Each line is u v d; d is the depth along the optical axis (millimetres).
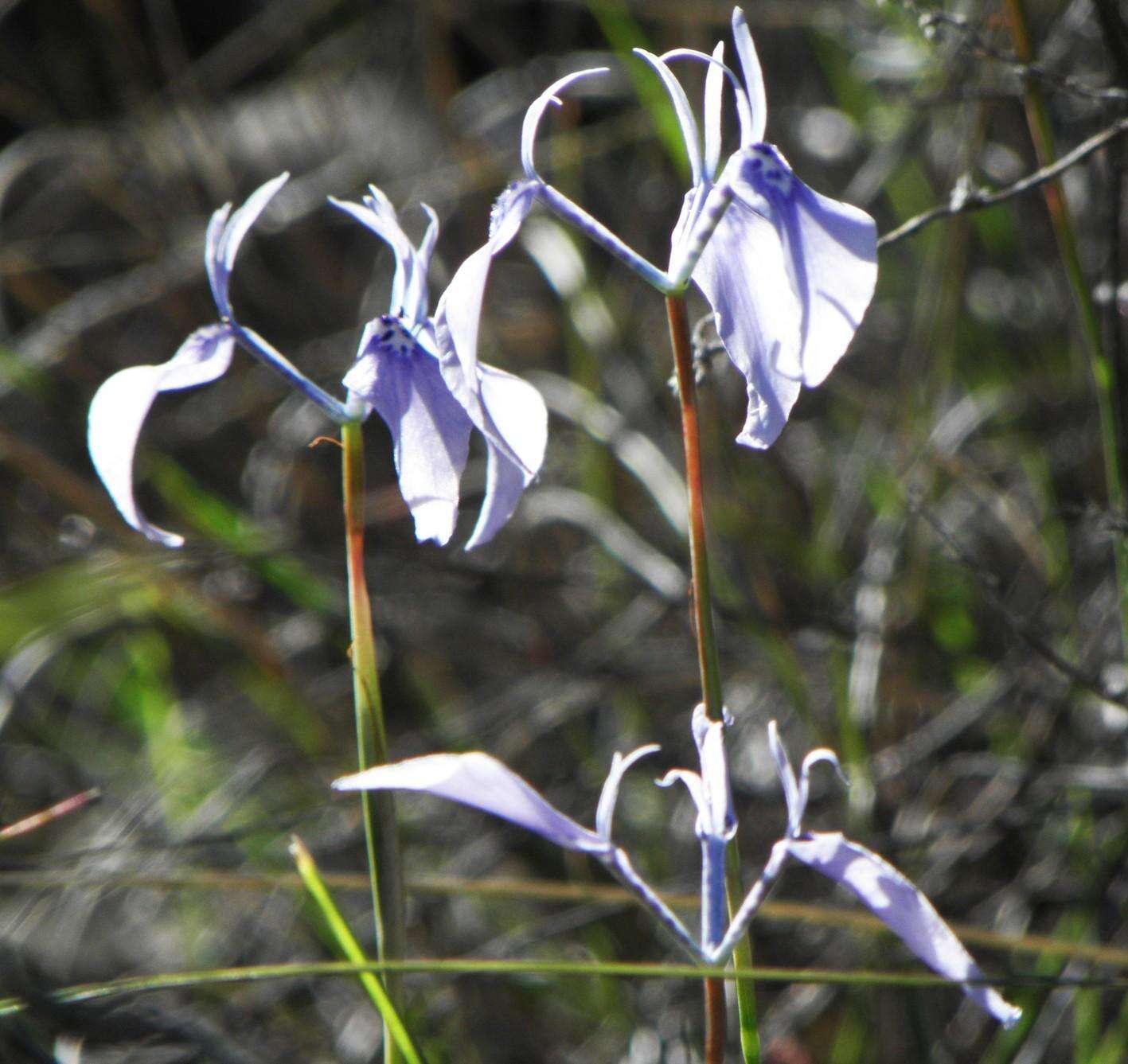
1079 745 576
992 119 675
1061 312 680
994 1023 523
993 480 724
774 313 374
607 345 734
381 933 394
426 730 714
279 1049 558
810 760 373
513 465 380
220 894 649
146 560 649
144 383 374
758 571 643
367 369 383
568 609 761
